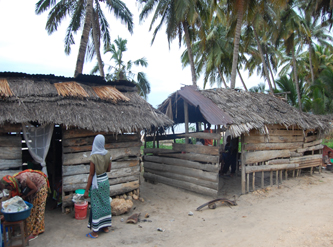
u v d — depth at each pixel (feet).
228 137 29.89
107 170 14.34
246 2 39.09
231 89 29.55
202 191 22.47
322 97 61.11
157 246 12.72
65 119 16.56
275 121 25.09
